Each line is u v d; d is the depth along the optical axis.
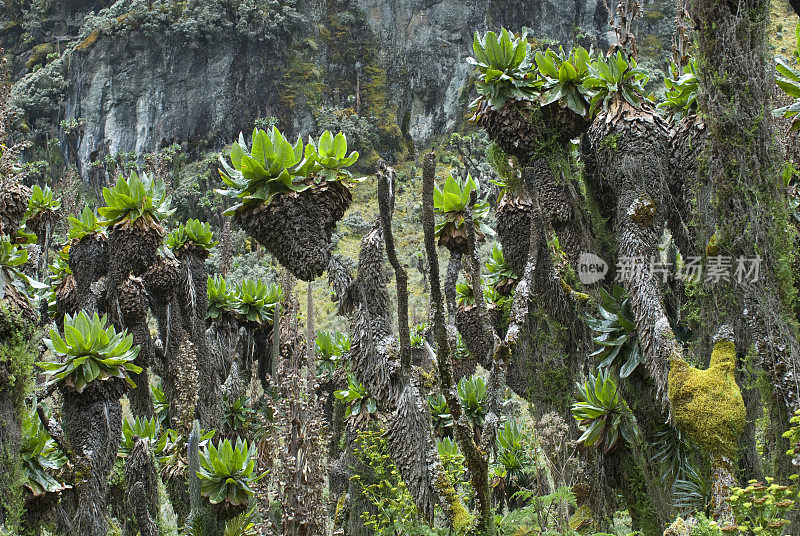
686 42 4.75
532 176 4.48
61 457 4.53
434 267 3.12
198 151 40.19
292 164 3.55
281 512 4.36
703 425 3.29
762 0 3.53
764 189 3.47
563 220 4.34
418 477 3.38
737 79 3.50
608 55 4.45
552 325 4.62
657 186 4.11
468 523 3.27
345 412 5.62
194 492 4.66
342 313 3.67
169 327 6.50
